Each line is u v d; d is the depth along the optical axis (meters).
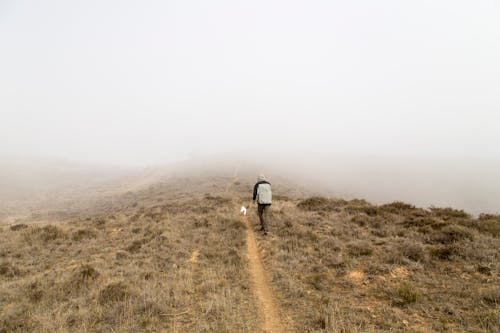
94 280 6.71
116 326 4.76
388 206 13.27
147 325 4.78
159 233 10.95
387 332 4.28
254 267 7.62
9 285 6.67
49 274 7.34
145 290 5.92
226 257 8.32
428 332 4.24
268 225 12.02
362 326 4.52
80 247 10.12
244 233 11.09
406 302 5.17
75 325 4.84
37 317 5.07
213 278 6.79
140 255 8.66
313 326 4.66
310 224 11.45
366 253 7.71
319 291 5.92
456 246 7.31
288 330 4.60
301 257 7.78
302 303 5.48
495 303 4.80
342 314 4.93
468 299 5.05
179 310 5.32
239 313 5.16
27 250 9.74
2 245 10.23
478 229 8.83
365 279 6.30
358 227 10.38
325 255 7.81
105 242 10.73
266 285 6.46
